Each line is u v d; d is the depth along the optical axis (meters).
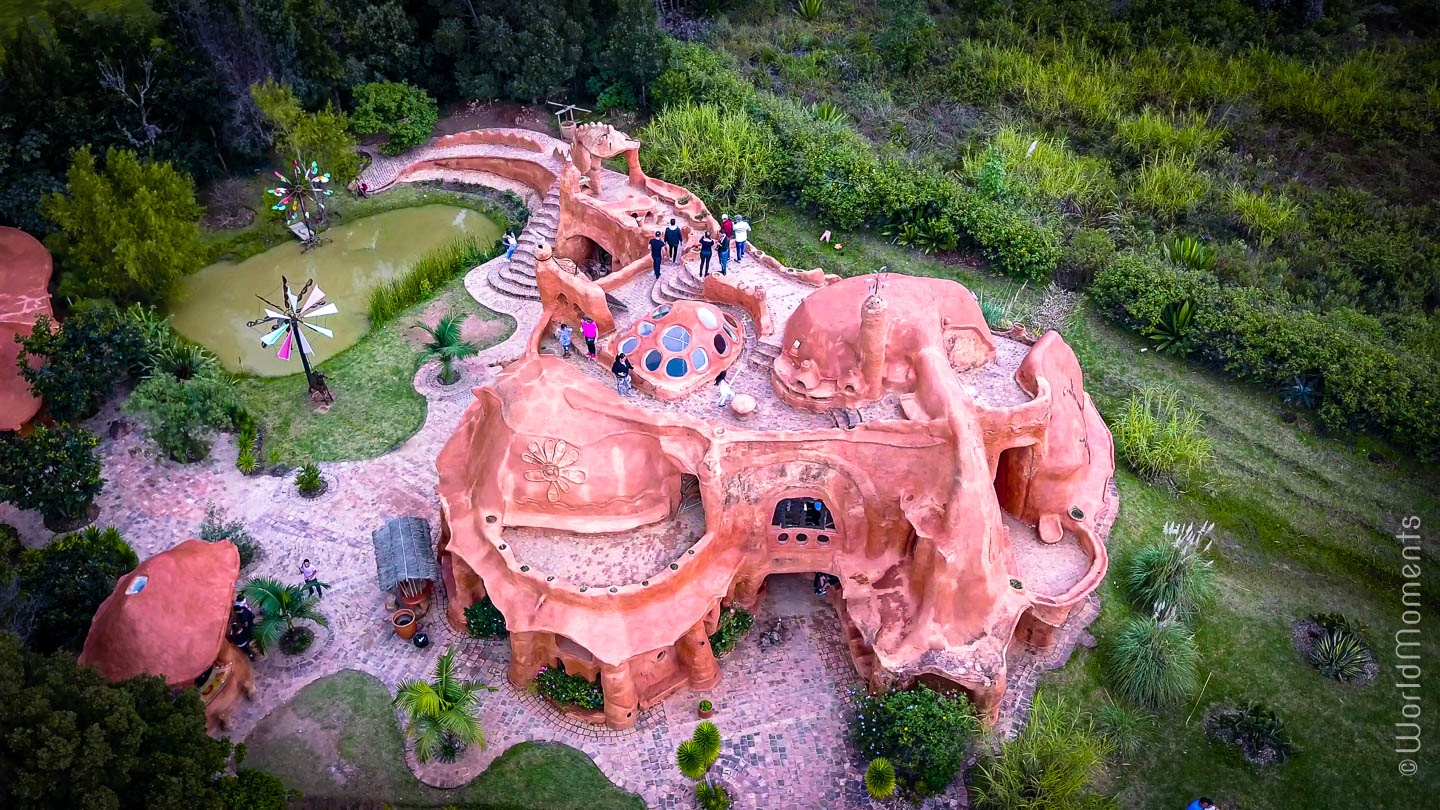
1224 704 30.84
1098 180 50.62
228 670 29.92
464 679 31.30
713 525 29.69
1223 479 37.28
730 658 31.94
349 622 32.84
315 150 50.19
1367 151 51.44
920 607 29.47
